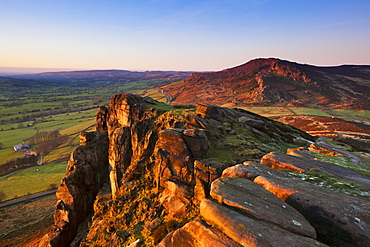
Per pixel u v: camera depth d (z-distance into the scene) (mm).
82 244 26688
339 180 13141
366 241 7773
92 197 39125
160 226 20109
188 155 22844
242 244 7539
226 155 23531
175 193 22203
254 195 10383
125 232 21734
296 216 9070
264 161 17078
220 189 10820
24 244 43438
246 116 40625
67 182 35781
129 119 40094
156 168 25703
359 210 9109
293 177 13195
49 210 61906
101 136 42812
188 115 31172
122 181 30469
